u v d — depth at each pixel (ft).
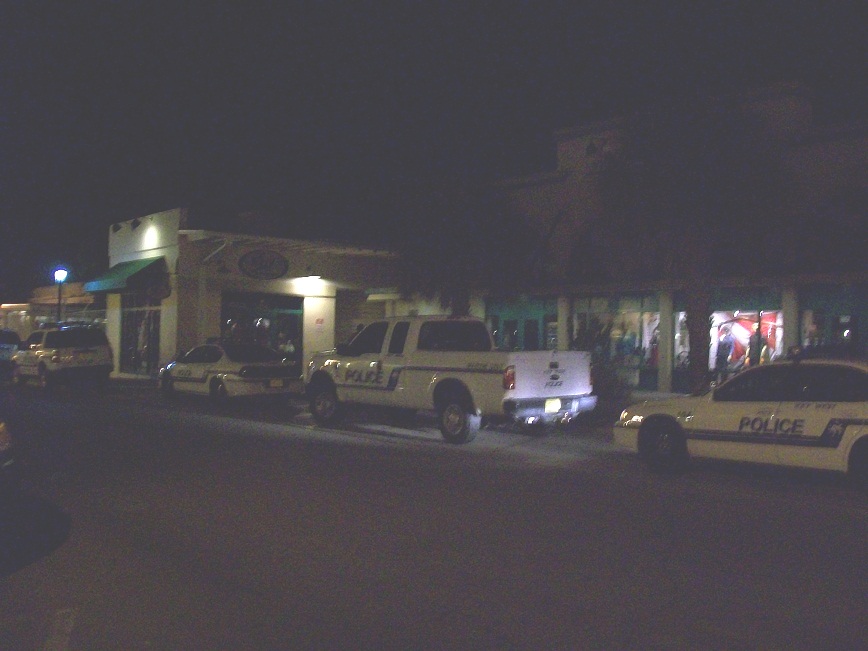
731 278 66.39
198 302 90.58
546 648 17.29
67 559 23.90
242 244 91.20
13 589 21.29
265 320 94.89
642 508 31.09
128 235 99.76
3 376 102.63
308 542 25.76
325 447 46.68
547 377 46.80
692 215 53.47
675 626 18.60
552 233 83.87
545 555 24.39
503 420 46.34
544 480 37.01
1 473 31.65
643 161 53.88
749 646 17.42
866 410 32.19
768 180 52.80
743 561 23.86
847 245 63.41
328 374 55.72
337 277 99.60
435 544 25.58
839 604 20.13
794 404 34.37
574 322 83.97
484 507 30.96
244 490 33.86
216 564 23.43
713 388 37.58
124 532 26.94
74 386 88.89
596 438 51.31
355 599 20.43
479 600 20.36
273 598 20.51
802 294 68.18
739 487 35.70
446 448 47.01
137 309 100.42
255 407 69.46
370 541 25.89
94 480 35.78
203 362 68.90
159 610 19.66
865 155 64.95
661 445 38.75
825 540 26.40
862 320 64.90
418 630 18.33
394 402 51.47
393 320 52.90
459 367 47.52
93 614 19.43
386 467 40.01
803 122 69.51
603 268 79.87
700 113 52.60
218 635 18.06
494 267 77.51
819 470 33.30
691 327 57.57
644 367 78.07
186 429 53.88
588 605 19.99
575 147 83.25
